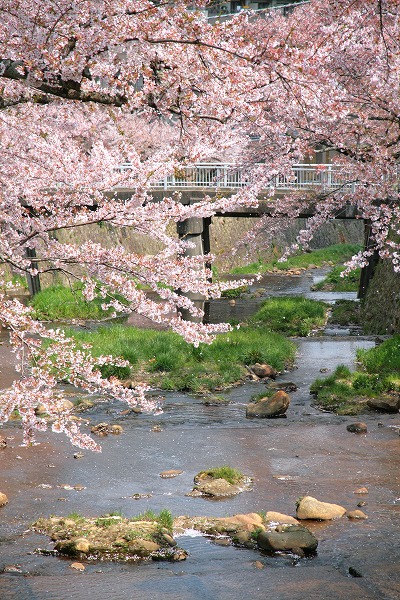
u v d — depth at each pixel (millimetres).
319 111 8359
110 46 7461
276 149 17812
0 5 7184
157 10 7340
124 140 8383
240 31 7602
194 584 7875
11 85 7727
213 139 8117
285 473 12148
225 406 17016
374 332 27953
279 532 9188
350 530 9672
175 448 13633
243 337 23438
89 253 7273
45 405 7133
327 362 21750
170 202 7309
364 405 16703
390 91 16266
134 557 8773
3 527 9750
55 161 7785
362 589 7746
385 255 17844
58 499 10852
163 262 7461
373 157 17781
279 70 7715
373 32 15633
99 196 7465
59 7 7203
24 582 7922
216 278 45219
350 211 28938
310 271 53438
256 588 7770
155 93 7945
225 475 11727
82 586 7812
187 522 9891
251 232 25188
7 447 13539
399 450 13414
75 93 7781
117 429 14734
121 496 11031
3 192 7965
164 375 19688
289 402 16406
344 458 12961
